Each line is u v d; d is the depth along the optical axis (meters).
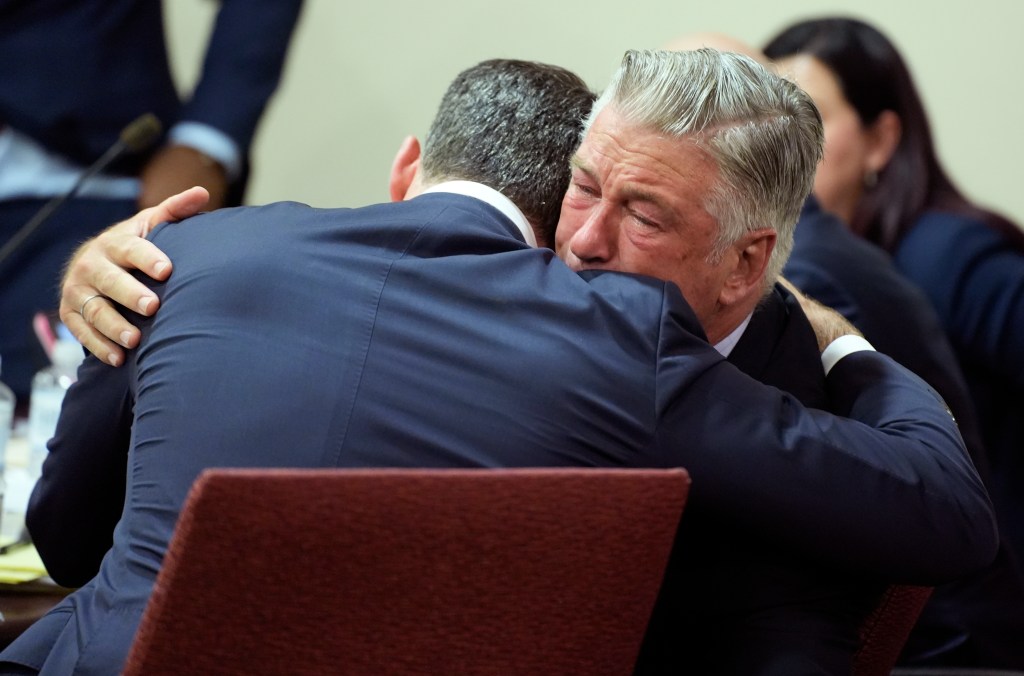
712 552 4.02
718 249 4.04
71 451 4.33
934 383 6.07
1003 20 10.75
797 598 3.99
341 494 2.91
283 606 3.00
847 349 4.66
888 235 7.61
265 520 2.88
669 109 3.96
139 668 2.99
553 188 4.29
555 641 3.26
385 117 10.93
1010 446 7.22
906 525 3.75
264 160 10.94
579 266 4.10
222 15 8.90
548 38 10.84
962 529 3.85
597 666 3.34
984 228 7.47
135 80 8.56
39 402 5.77
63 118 8.22
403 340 3.67
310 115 10.93
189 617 2.95
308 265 3.82
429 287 3.75
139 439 3.81
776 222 4.14
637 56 4.13
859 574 3.82
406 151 4.85
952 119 10.85
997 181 10.87
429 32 10.86
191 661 3.00
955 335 7.38
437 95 10.91
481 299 3.72
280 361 3.68
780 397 3.80
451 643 3.17
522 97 4.33
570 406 3.57
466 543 3.05
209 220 4.14
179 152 8.63
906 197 7.60
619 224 4.02
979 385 7.40
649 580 3.29
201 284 3.88
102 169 8.43
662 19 10.79
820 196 7.54
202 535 2.86
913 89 7.60
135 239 4.14
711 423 3.61
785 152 4.07
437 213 3.96
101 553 4.62
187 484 3.63
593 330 3.67
